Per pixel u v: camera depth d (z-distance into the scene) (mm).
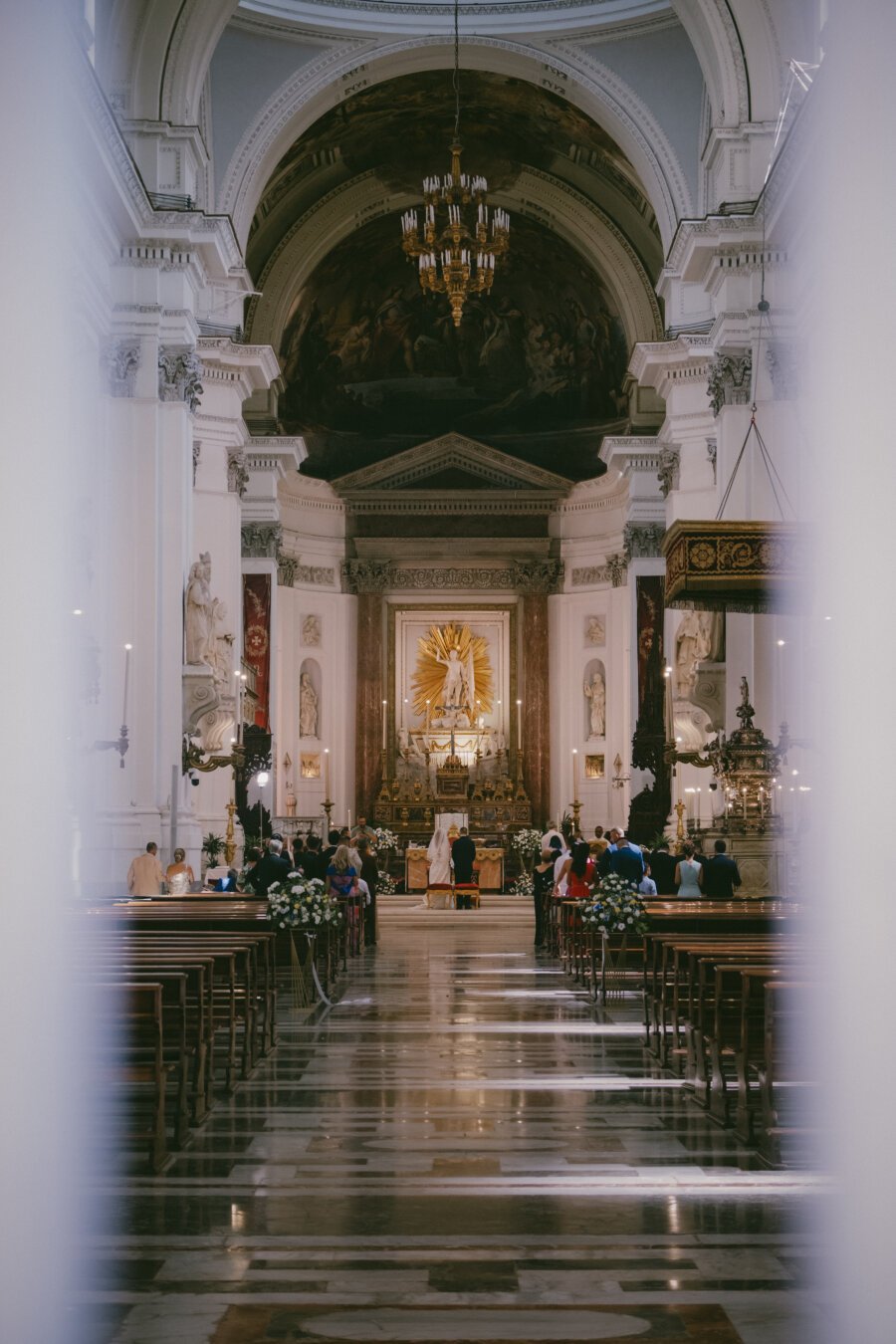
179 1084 7465
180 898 15938
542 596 37719
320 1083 9359
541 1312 4918
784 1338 4676
